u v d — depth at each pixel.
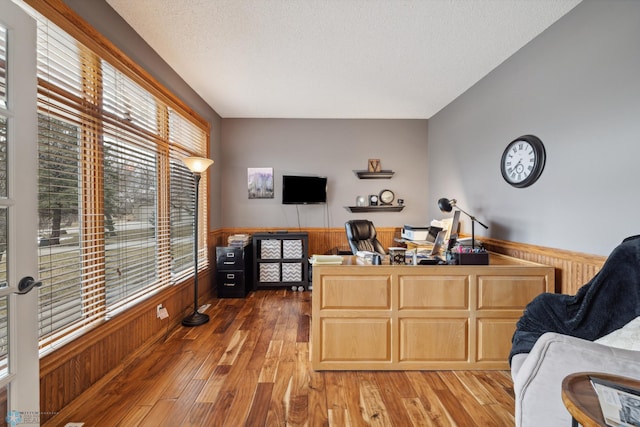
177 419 1.70
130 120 2.36
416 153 4.78
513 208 2.78
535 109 2.49
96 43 1.89
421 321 2.24
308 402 1.86
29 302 1.33
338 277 2.24
